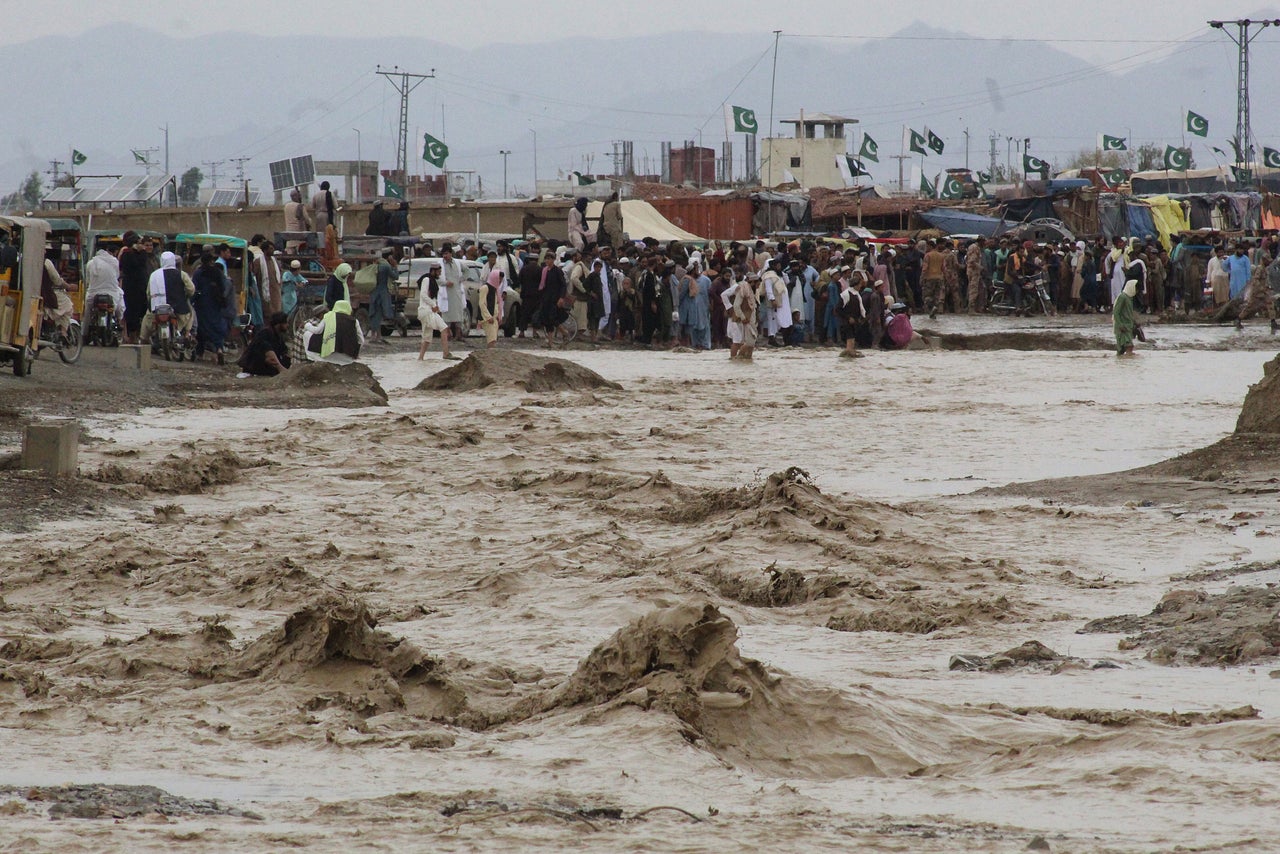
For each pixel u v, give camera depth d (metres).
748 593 30.00
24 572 30.56
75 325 70.75
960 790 15.68
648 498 41.31
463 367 75.38
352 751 17.31
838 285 109.31
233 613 27.52
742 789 15.64
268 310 86.88
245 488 43.91
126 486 41.62
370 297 99.50
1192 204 187.88
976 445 55.59
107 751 17.41
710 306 106.88
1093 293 139.88
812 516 36.09
